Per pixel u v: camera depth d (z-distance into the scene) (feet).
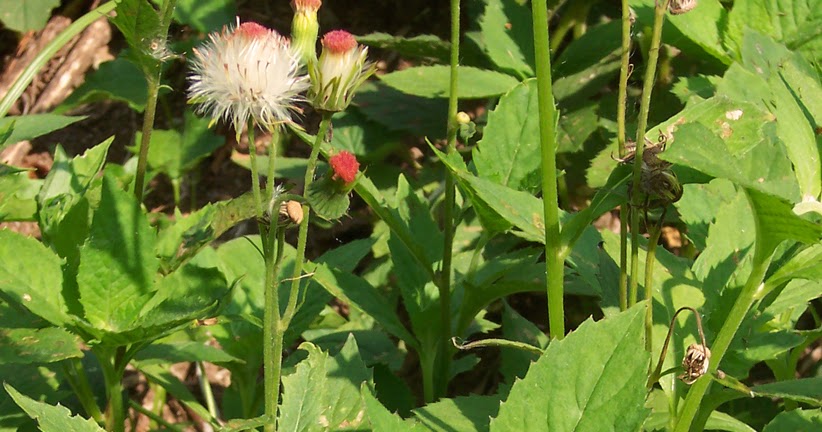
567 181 2.36
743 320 1.73
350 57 1.61
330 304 2.35
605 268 1.81
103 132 2.87
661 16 1.61
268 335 1.63
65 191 1.91
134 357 1.83
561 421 1.59
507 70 2.22
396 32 2.85
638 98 2.34
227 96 1.60
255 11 2.92
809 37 2.07
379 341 2.06
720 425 1.73
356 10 2.89
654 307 1.75
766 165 1.67
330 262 2.04
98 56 2.93
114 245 1.74
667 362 1.72
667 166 1.64
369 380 1.74
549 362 1.59
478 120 2.41
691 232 1.89
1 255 1.74
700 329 1.62
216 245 2.53
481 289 1.94
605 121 2.28
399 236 1.92
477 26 2.63
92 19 2.27
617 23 2.30
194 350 1.85
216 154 2.76
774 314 1.73
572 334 1.60
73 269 1.77
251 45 1.60
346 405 1.72
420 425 1.63
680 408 1.72
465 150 2.40
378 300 1.94
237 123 1.61
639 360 1.59
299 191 2.39
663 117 2.28
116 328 1.76
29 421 1.84
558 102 2.29
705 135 1.53
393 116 2.47
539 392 1.59
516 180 1.92
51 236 1.85
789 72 1.70
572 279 2.04
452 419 1.70
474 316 1.97
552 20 2.62
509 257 2.00
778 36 2.08
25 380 1.86
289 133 2.70
